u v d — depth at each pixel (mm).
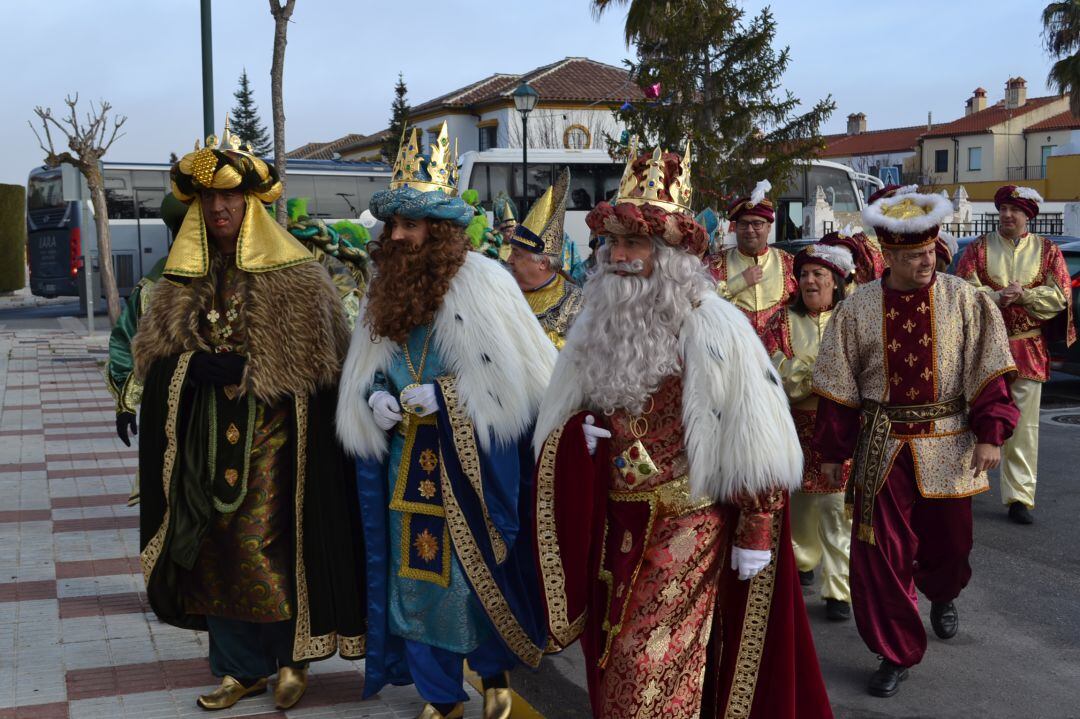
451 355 3768
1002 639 5133
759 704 3242
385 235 3859
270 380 3850
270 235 4004
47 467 8406
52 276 27797
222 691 4090
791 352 5516
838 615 5430
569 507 3299
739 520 3168
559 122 43250
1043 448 9438
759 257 6703
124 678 4348
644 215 3072
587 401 3299
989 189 57812
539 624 3949
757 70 20266
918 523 4664
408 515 3863
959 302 4449
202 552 3984
